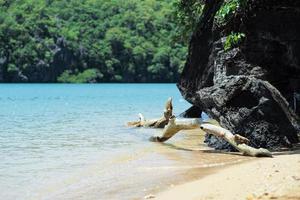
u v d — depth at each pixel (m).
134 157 14.48
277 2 16.12
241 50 16.36
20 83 115.62
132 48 128.88
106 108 38.72
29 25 121.69
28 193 10.22
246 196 8.55
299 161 11.59
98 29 132.62
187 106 41.28
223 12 15.85
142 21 134.00
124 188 10.36
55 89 86.06
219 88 15.37
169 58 125.75
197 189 9.67
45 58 119.62
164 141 18.02
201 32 18.12
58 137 19.84
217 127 14.87
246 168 11.41
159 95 63.88
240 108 14.81
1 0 130.12
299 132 15.13
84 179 11.49
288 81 16.75
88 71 124.62
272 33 16.19
